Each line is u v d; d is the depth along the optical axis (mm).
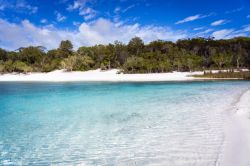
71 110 17188
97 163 7609
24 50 119312
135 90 31547
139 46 111062
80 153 8523
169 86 36688
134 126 11961
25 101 22516
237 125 10805
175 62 83438
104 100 22125
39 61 112500
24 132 11453
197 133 10094
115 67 95250
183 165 6996
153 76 68188
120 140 9781
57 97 25375
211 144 8562
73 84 47781
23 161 7988
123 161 7648
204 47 109750
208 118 12859
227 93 24000
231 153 7504
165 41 118625
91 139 10086
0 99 24125
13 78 80312
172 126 11594
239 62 87312
